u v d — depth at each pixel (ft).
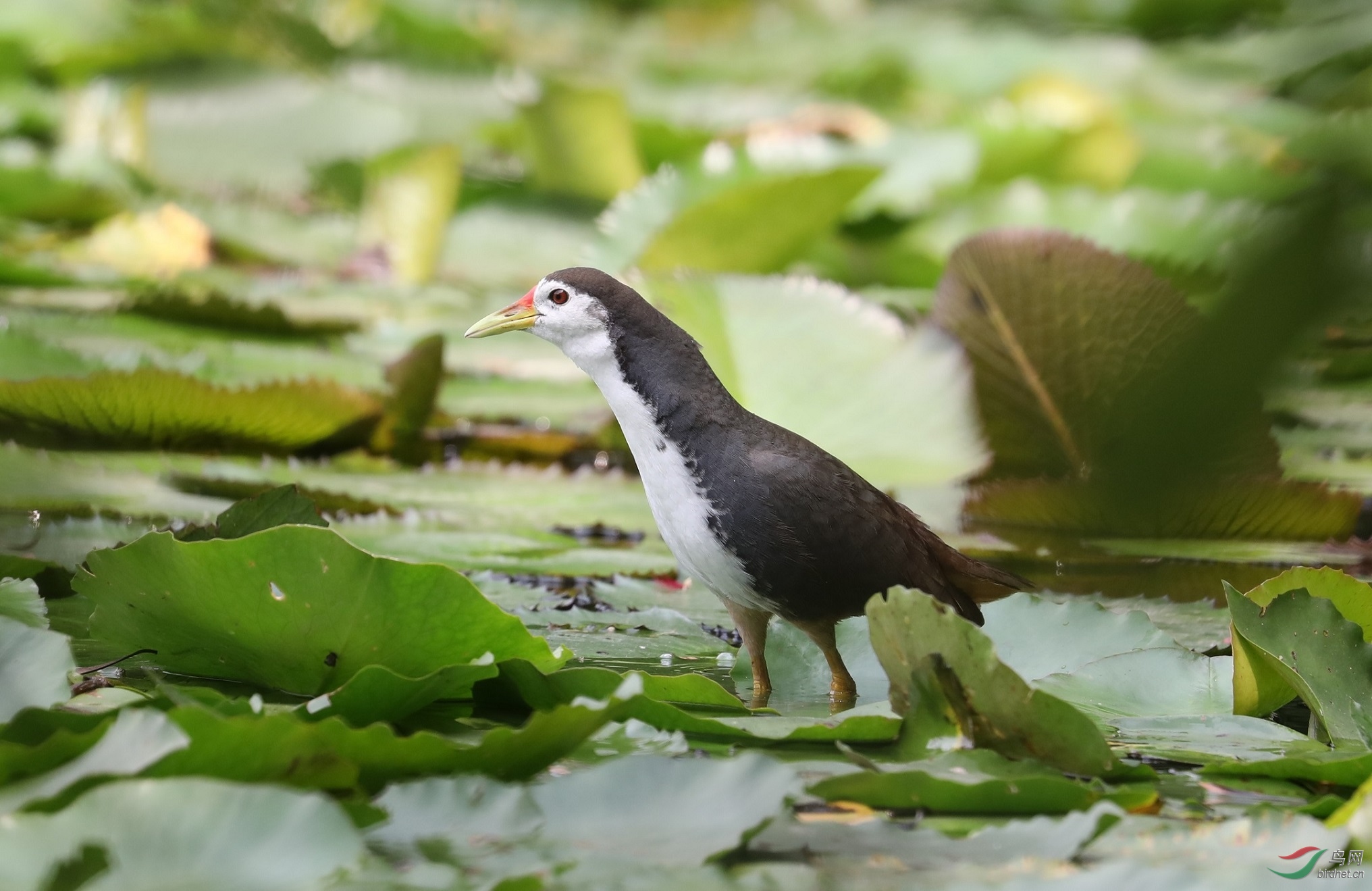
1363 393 49.47
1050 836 14.94
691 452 25.54
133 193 68.49
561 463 45.24
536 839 14.69
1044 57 91.20
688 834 14.76
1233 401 7.49
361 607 19.15
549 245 66.18
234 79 79.66
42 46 82.64
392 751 15.84
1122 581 32.99
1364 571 33.19
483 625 19.31
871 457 39.45
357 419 40.11
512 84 77.25
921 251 62.13
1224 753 19.49
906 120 78.84
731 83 96.63
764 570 24.84
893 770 16.29
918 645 18.21
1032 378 37.52
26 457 34.06
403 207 63.00
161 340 46.19
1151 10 101.65
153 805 13.30
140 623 20.38
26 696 17.39
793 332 40.86
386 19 88.33
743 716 20.34
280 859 13.12
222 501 32.99
